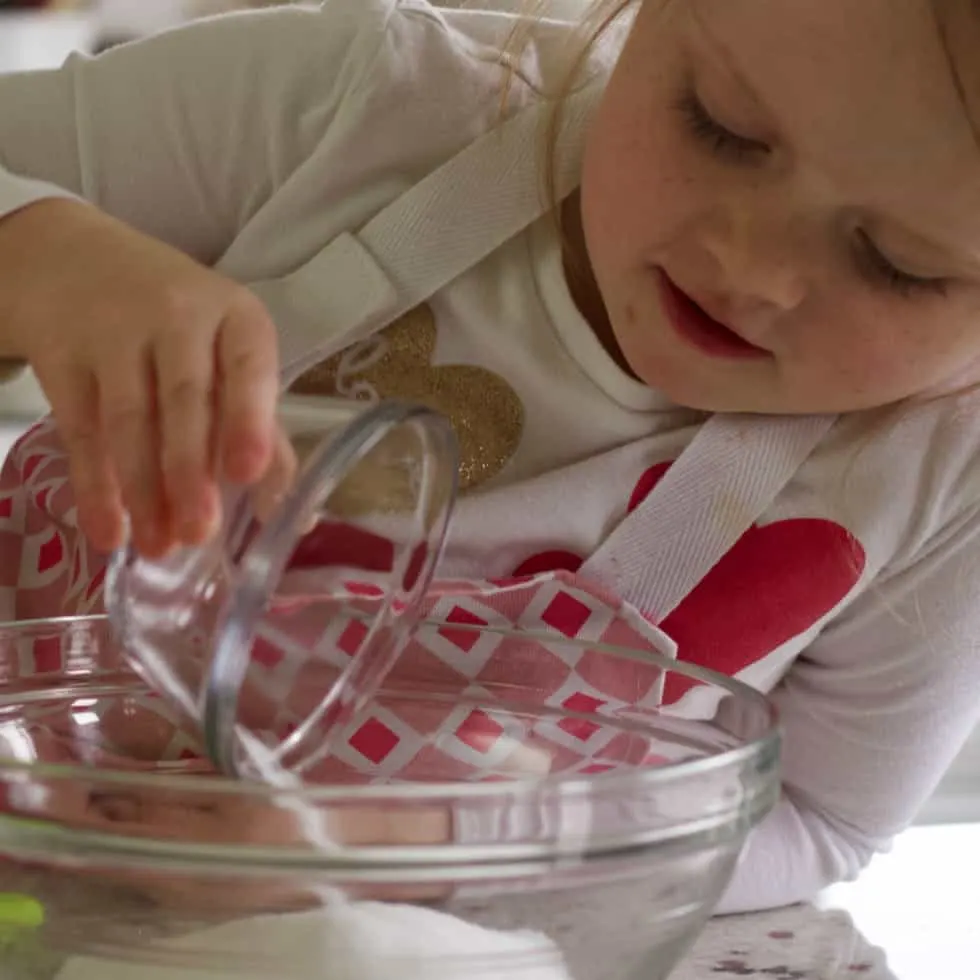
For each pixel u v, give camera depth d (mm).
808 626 757
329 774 543
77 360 490
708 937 646
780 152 576
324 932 390
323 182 741
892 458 755
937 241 580
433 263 728
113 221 589
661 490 731
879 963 625
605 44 759
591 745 556
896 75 535
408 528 475
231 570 415
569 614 688
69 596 701
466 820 362
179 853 360
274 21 770
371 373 744
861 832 792
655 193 626
